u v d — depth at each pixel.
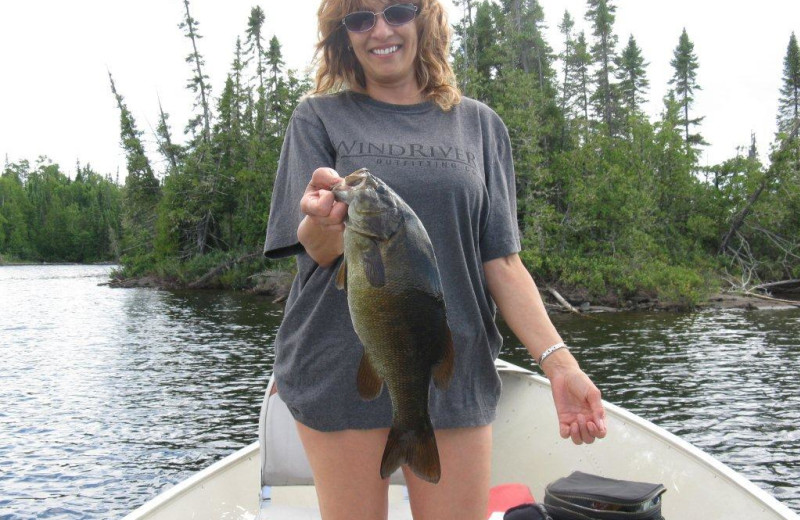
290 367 2.10
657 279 28.22
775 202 34.62
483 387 2.16
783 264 33.72
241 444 9.77
